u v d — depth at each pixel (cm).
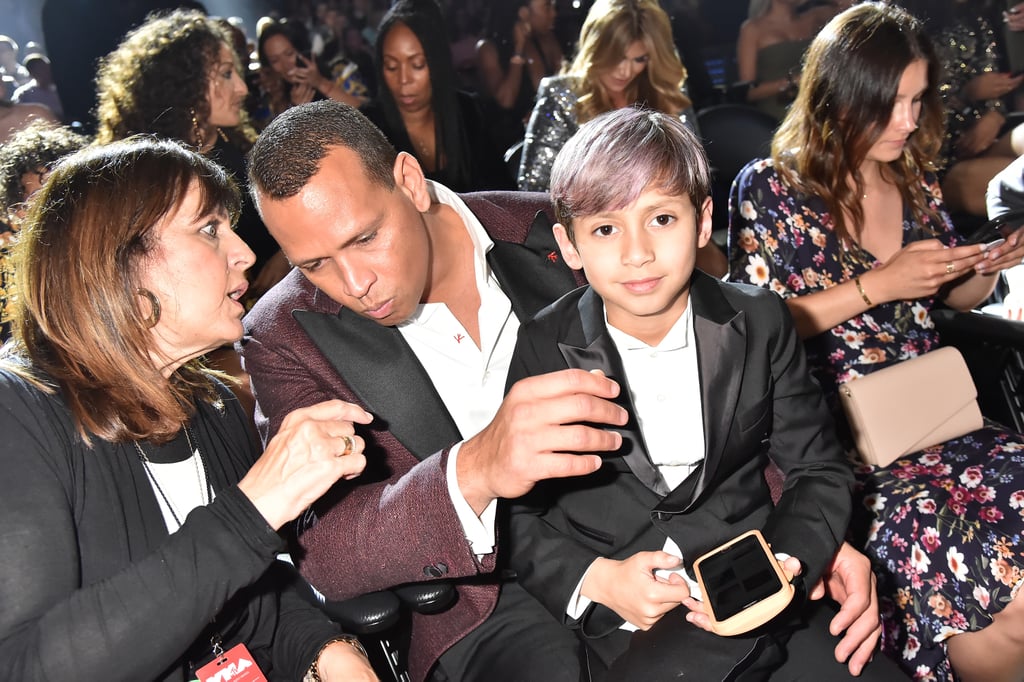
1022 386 217
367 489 144
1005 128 383
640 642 125
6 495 116
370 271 131
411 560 134
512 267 159
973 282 220
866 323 205
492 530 132
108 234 122
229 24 427
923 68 193
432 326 153
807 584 129
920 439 186
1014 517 171
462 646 155
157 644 114
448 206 158
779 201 207
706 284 141
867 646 136
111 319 124
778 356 141
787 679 136
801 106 206
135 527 129
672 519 137
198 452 141
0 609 114
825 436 144
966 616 172
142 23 432
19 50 644
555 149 316
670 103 317
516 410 116
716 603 117
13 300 130
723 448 135
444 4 586
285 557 176
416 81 340
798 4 486
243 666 135
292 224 127
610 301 133
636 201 123
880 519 183
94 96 438
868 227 210
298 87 446
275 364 151
